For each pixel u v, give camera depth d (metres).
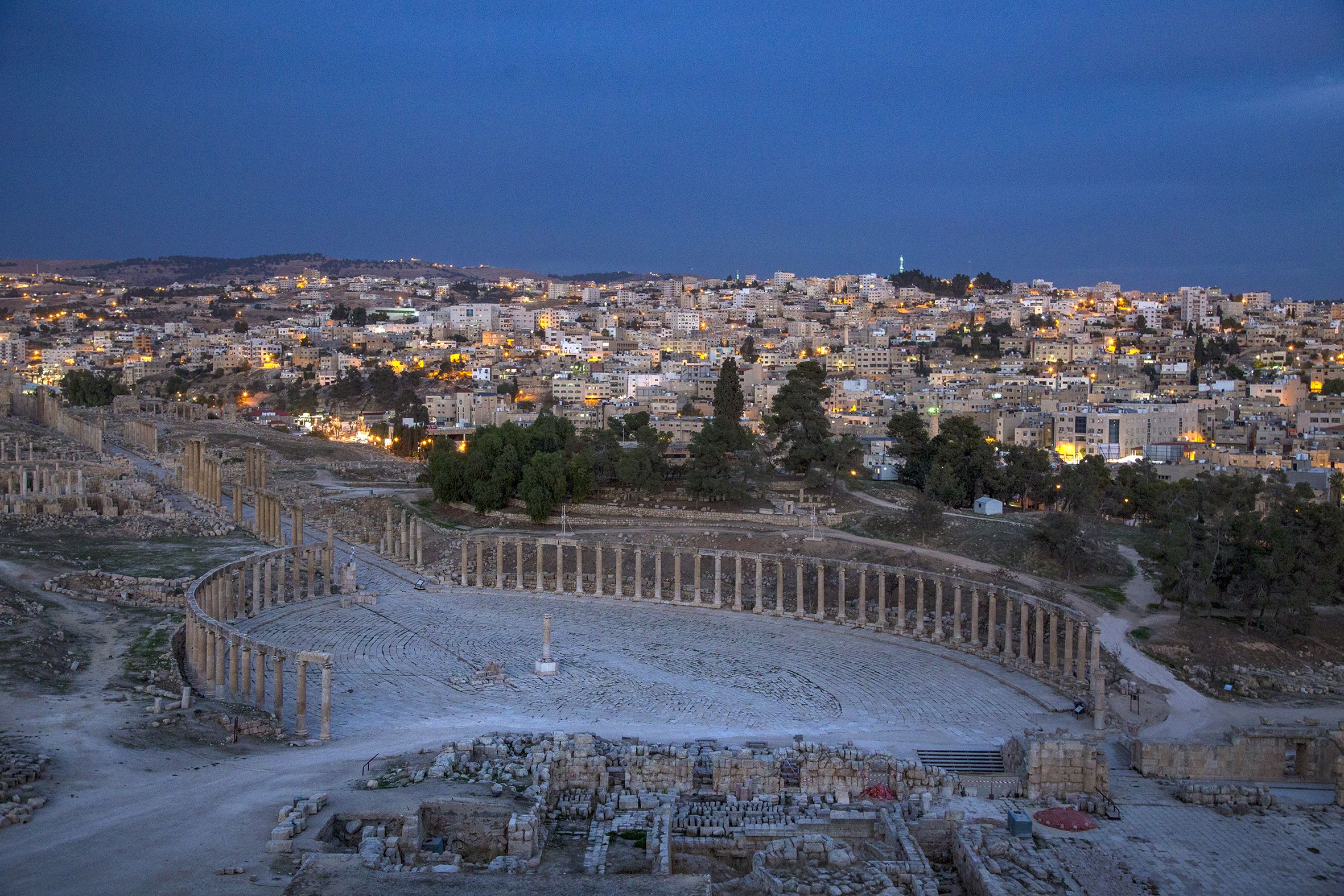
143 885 65.00
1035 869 76.50
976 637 140.62
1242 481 180.00
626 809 85.88
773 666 134.75
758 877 74.00
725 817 84.25
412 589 177.12
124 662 119.56
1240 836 84.50
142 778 84.44
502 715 113.62
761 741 104.19
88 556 177.62
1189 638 136.25
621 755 93.31
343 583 171.12
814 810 85.75
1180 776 96.62
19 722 95.00
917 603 157.25
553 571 188.12
